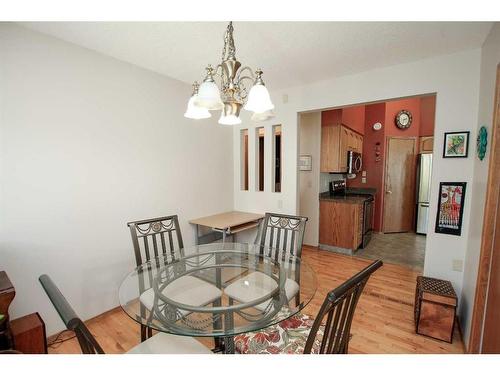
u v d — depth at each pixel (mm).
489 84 1772
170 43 1996
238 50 2104
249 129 3553
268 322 1236
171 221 2289
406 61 2350
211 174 3373
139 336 2004
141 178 2537
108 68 2223
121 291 1560
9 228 1740
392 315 2254
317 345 1266
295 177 3223
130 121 2414
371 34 1854
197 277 1744
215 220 3111
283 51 2127
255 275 1760
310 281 1672
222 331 1173
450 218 2236
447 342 1894
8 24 1681
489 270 1567
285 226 2273
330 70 2570
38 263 1881
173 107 2818
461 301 2156
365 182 5328
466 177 2156
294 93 3123
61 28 1768
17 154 1753
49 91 1883
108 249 2297
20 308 1802
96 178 2188
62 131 1964
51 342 1926
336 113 4031
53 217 1945
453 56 2172
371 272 1024
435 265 2332
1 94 1670
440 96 2244
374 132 5164
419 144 5141
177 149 2893
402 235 5004
